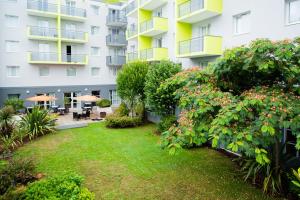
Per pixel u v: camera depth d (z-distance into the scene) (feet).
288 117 19.27
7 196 18.63
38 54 86.74
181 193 24.68
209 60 56.18
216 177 28.37
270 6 40.73
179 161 33.78
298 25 36.76
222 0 51.57
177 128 22.74
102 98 104.68
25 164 26.78
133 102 63.62
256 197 23.75
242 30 47.91
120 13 104.94
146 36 82.89
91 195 19.29
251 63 22.41
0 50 80.94
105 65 105.19
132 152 37.96
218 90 24.16
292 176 23.98
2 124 43.83
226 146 18.53
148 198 23.71
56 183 20.24
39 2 85.46
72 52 97.09
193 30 62.75
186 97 23.89
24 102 85.46
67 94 96.53
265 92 22.35
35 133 46.85
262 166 25.84
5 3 81.30
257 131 19.08
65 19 94.99
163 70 48.73
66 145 42.06
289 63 21.36
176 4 61.62
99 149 39.68
